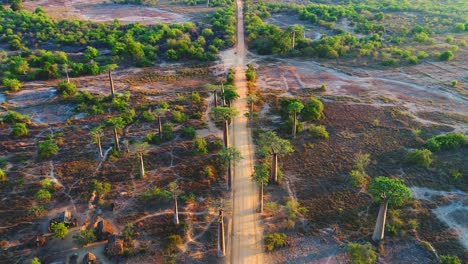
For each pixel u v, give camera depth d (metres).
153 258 41.38
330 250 42.50
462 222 45.94
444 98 80.12
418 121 69.81
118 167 56.41
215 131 66.62
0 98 78.81
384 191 40.59
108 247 41.84
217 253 42.09
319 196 50.62
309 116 68.88
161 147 61.47
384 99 78.75
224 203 49.56
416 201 49.16
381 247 42.31
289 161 58.12
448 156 58.41
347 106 75.56
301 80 89.69
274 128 67.56
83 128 67.62
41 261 40.91
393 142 62.72
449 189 51.50
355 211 47.84
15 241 43.47
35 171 55.47
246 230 45.41
